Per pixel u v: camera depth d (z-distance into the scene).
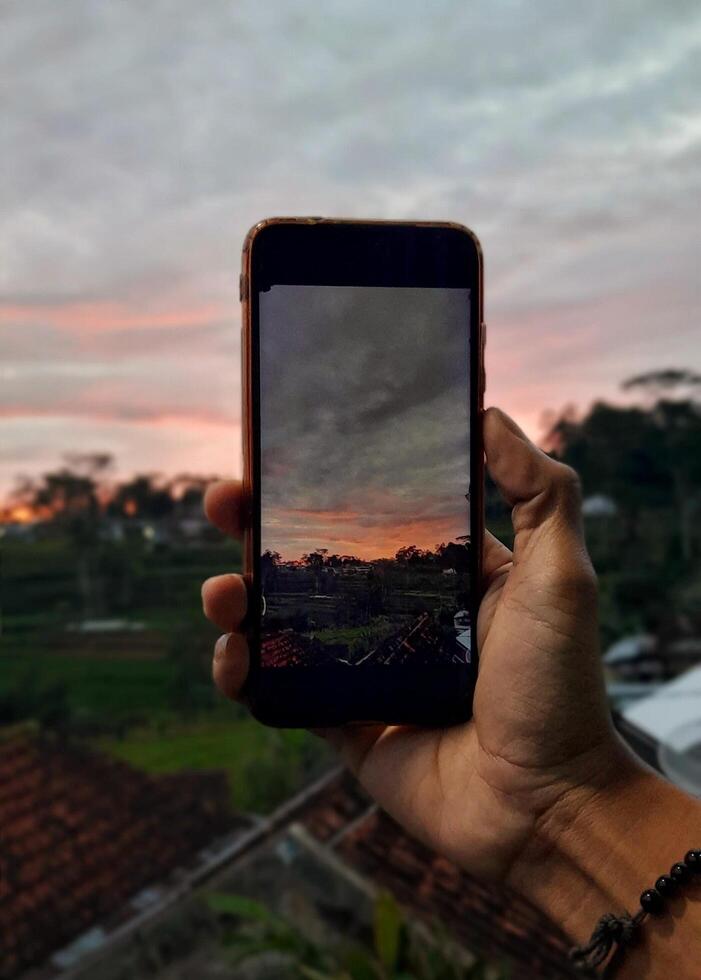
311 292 0.26
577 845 0.22
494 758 0.24
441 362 0.26
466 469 0.26
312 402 0.26
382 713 0.26
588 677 0.23
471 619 0.26
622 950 0.21
